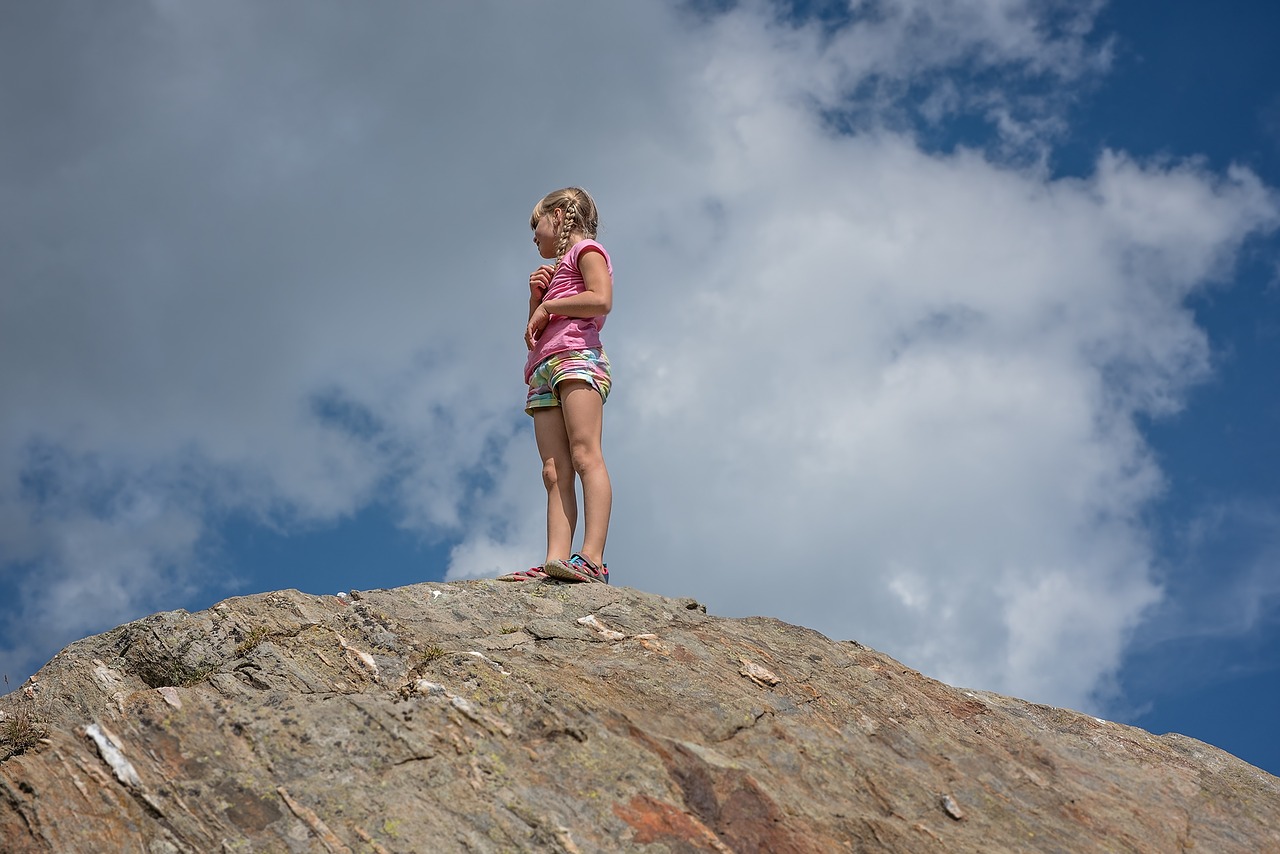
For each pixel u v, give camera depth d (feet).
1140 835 14.39
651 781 12.78
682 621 18.49
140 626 16.52
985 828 13.78
